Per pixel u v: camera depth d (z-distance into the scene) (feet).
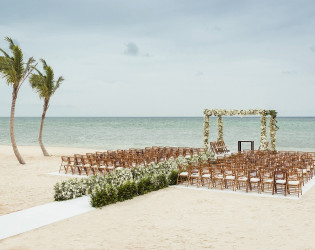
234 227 25.40
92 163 52.65
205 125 76.69
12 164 67.82
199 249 20.77
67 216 28.19
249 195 36.86
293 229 24.85
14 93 68.18
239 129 271.90
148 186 38.45
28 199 35.73
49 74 84.38
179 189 40.22
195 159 55.42
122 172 39.37
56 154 90.43
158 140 162.61
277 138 172.04
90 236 23.26
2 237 23.20
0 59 64.54
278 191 38.91
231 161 48.67
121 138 178.81
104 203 31.86
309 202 33.53
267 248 20.97
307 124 366.84
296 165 43.09
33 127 335.06
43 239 22.71
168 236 23.29
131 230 24.58
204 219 27.55
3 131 258.98
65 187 34.35
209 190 39.58
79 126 351.87
